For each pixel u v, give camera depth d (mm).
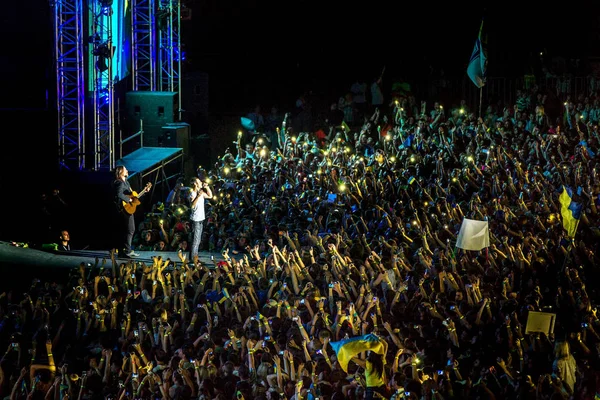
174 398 17500
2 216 34531
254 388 17047
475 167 30812
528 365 16969
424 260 22172
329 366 17266
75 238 32344
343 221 27750
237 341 19062
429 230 25281
